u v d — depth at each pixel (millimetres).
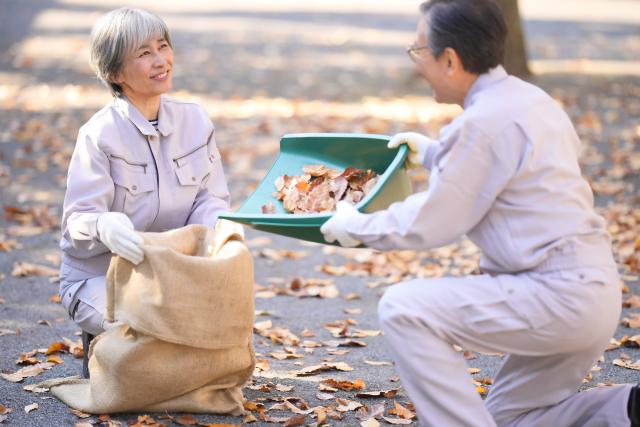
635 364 6500
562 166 4566
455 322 4617
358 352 6957
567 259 4512
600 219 4691
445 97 4914
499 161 4520
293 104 17766
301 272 9188
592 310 4488
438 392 4609
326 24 30141
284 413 5645
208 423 5391
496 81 4730
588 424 4918
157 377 5328
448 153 4566
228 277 5227
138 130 5914
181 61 22531
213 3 36125
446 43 4691
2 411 5598
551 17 33219
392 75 21109
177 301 5160
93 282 5918
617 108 17516
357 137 5875
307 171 5875
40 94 18156
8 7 32156
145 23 5727
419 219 4598
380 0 38719
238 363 5523
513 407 5070
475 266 9180
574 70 21375
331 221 4875
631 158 13477
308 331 7344
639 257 9086
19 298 8133
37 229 10250
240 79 20469
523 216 4555
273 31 28344
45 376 6309
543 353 4648
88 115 16359
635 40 27172
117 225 5234
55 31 26500
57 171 12859
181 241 5477
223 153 14000
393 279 8859
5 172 12688
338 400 5805
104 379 5480
